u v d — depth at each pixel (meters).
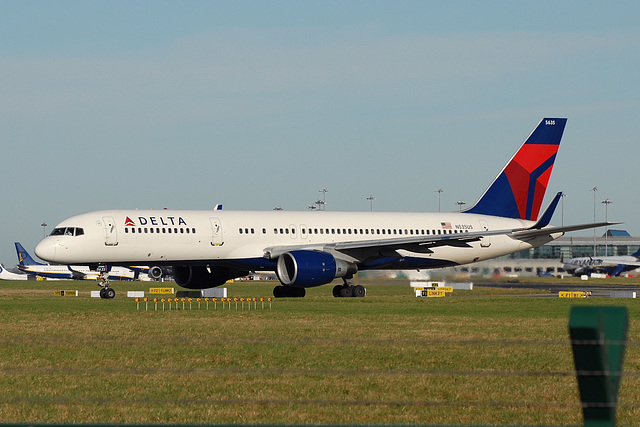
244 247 180.38
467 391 57.84
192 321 109.00
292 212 190.62
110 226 170.00
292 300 163.00
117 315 119.81
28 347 79.75
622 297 186.12
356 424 47.31
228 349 78.50
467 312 128.75
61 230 169.62
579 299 170.12
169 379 62.38
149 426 34.94
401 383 60.94
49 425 34.00
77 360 71.56
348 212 197.38
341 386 59.59
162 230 173.62
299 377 63.22
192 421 48.19
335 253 179.12
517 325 104.31
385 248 179.75
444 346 81.56
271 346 80.81
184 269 192.38
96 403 53.09
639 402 53.88
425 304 149.75
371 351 77.56
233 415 49.75
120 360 71.50
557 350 79.12
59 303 153.62
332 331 95.06
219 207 199.75
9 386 59.53
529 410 51.59
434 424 47.66
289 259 172.50
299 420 48.47
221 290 175.88
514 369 67.69
